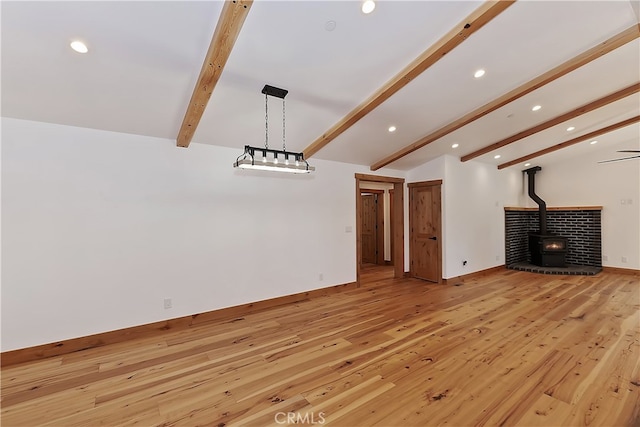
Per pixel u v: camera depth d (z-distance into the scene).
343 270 5.29
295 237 4.67
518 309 4.10
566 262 7.02
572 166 7.09
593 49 2.94
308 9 2.12
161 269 3.53
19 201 2.82
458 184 5.95
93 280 3.15
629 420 1.88
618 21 2.63
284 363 2.69
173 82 2.71
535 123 4.78
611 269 6.49
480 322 3.63
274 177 4.45
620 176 6.39
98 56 2.32
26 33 2.05
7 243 2.77
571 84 3.65
